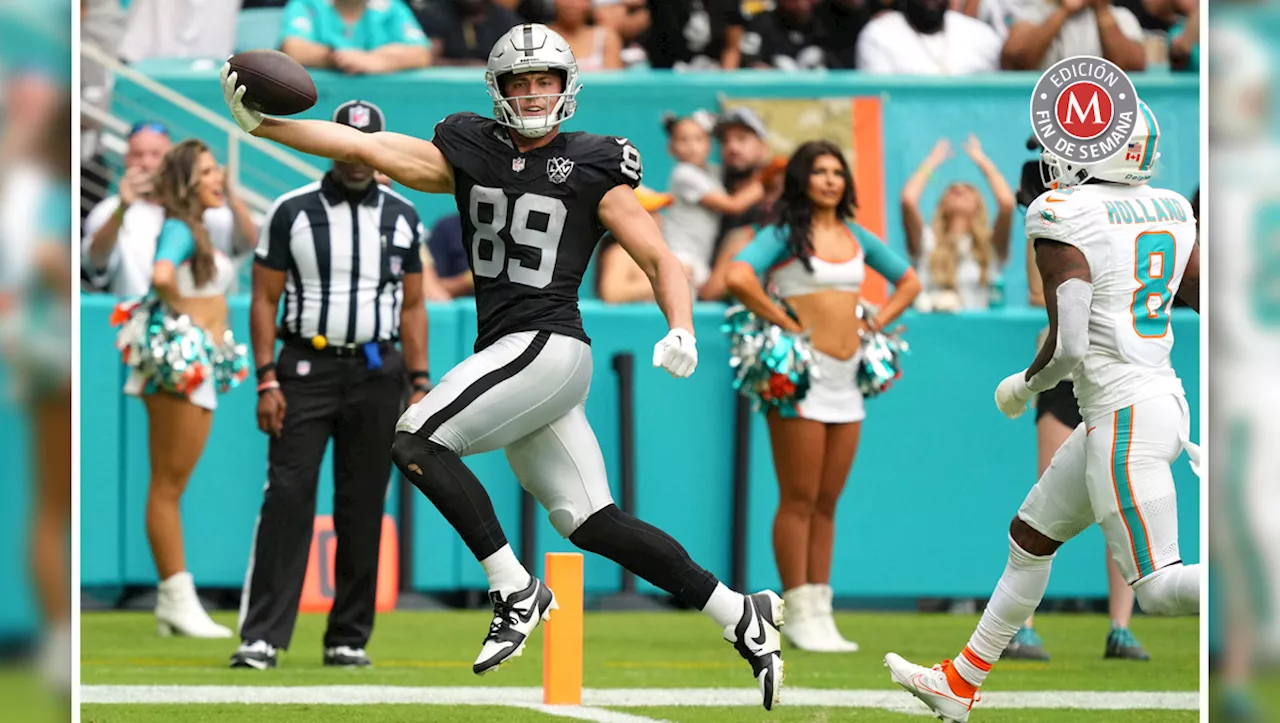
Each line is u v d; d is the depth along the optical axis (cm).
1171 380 1424
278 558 2153
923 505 3139
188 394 2609
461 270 3322
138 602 3091
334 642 2197
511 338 1437
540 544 3100
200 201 2636
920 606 3275
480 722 1585
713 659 2367
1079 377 1441
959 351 3138
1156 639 2772
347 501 2173
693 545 3119
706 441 3120
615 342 3114
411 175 1459
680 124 3319
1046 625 2986
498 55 1440
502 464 3083
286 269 2158
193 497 3008
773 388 2497
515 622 1427
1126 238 1416
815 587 2564
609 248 3278
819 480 2556
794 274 2538
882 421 3136
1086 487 1452
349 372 2150
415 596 3089
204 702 1747
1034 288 3269
